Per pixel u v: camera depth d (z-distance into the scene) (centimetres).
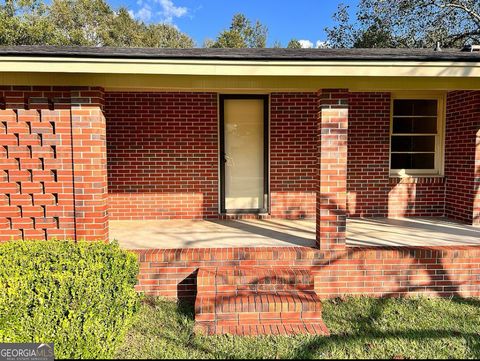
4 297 263
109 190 602
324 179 398
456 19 1381
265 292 369
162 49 452
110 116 593
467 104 537
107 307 280
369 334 321
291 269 394
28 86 373
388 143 607
